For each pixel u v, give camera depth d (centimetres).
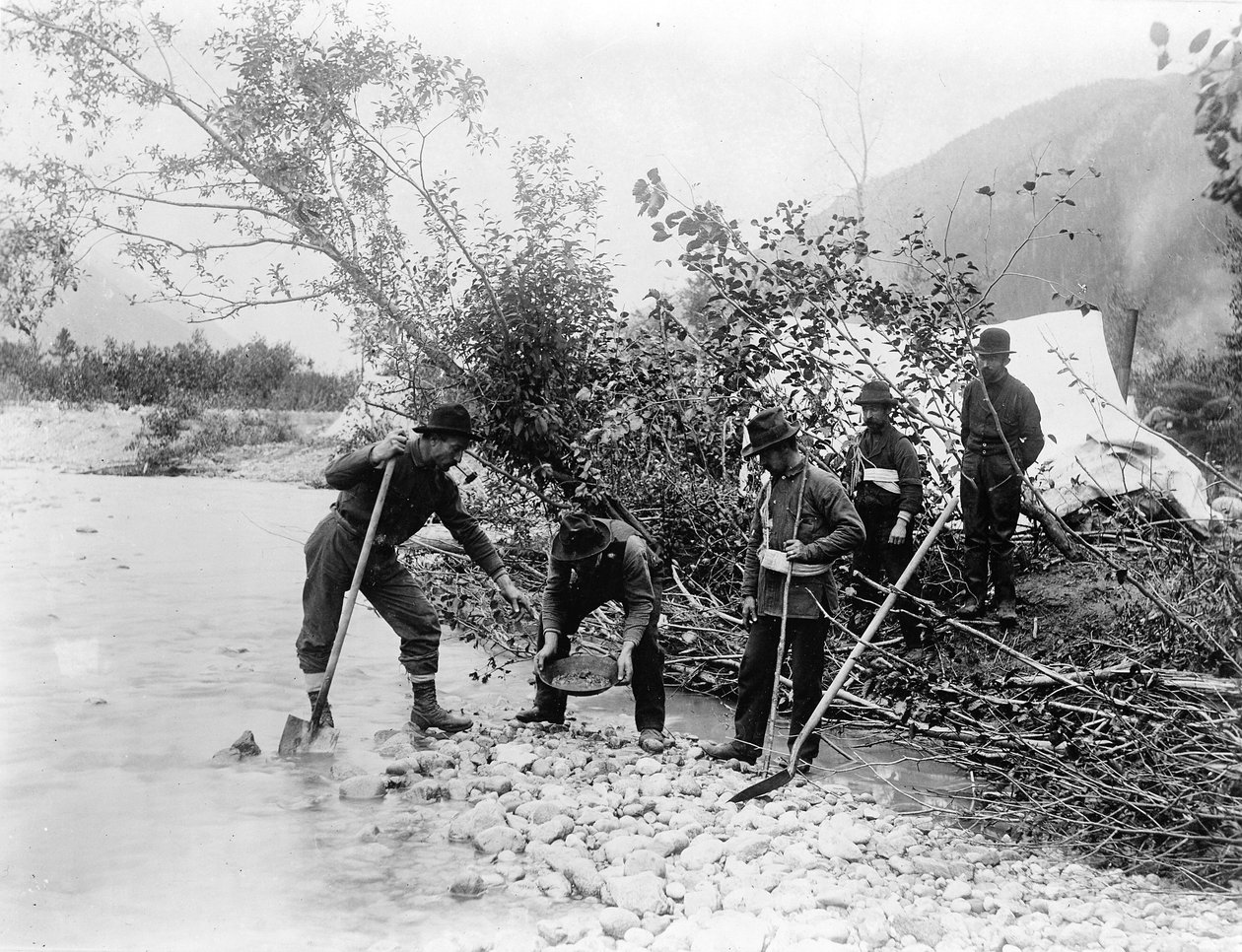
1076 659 562
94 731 469
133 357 1598
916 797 462
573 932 298
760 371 686
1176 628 520
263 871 333
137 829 362
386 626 769
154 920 293
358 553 497
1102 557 500
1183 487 707
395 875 337
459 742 490
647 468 724
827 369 696
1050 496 724
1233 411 955
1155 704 453
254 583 841
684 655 648
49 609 707
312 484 1510
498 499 830
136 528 1091
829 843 377
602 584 515
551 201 724
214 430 1647
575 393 700
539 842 366
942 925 313
